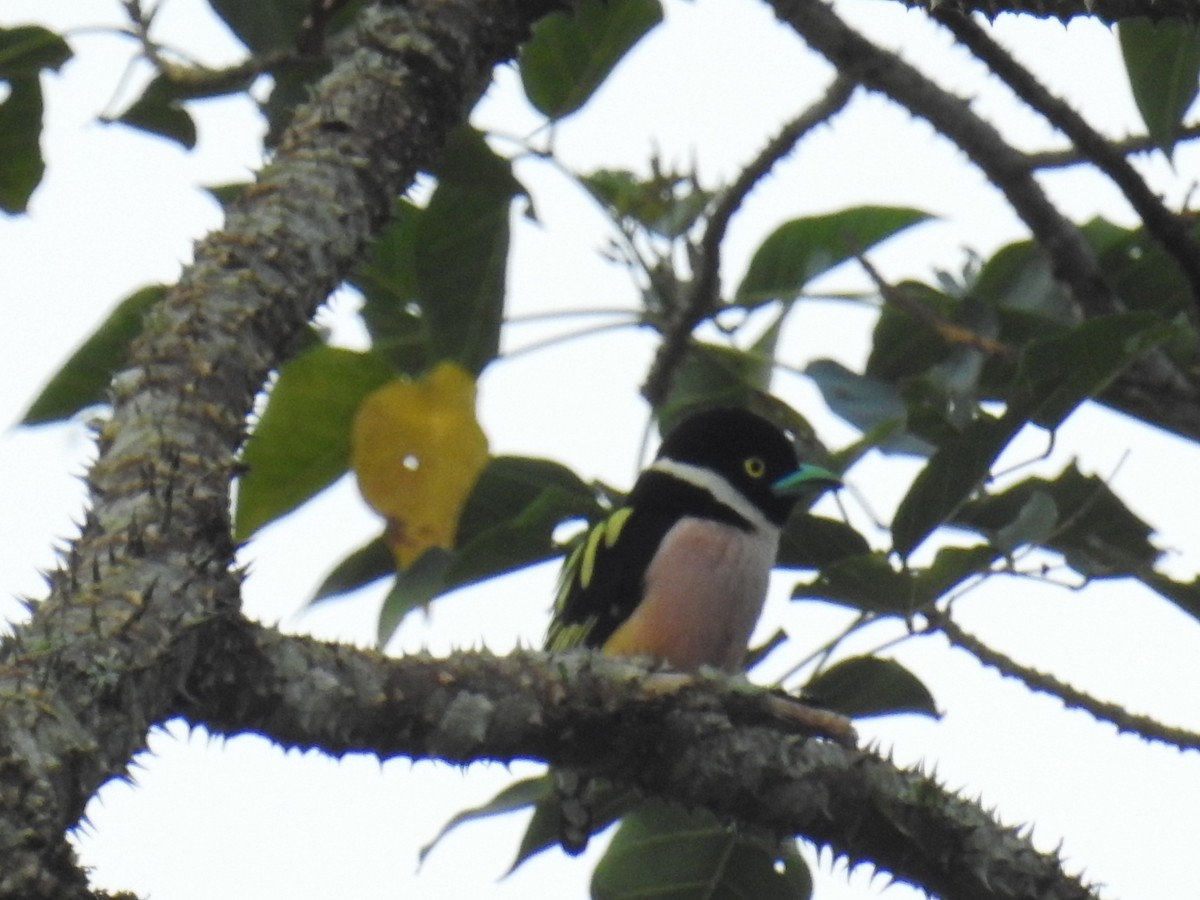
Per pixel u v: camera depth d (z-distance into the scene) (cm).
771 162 1009
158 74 884
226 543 612
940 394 973
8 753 516
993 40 940
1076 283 1023
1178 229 961
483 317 934
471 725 652
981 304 999
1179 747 823
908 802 740
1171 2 764
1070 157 1050
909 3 816
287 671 619
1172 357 1048
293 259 699
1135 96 879
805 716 720
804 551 864
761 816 732
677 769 712
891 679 832
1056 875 748
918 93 1017
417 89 776
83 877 508
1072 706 829
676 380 1042
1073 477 864
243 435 652
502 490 895
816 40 1019
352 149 746
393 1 802
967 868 741
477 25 808
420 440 726
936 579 795
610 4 938
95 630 561
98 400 864
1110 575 851
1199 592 848
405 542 728
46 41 864
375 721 635
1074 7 774
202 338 659
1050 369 807
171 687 579
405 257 962
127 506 602
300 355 777
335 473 797
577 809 891
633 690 688
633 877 912
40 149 934
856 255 988
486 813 848
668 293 1021
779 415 1058
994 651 826
